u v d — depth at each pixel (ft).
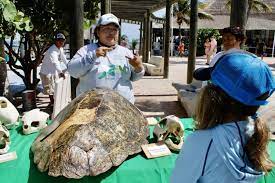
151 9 45.11
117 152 7.52
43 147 7.64
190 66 27.58
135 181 7.39
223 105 3.94
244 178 3.74
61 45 21.54
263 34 98.27
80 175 6.81
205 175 3.84
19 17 12.37
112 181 7.27
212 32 89.66
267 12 88.69
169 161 7.82
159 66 40.19
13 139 9.12
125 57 9.74
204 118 4.06
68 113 8.64
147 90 29.63
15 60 25.58
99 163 7.09
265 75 3.89
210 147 3.85
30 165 7.59
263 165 3.86
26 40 23.98
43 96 25.63
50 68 20.94
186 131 9.86
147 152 8.00
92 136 7.47
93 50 9.56
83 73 9.57
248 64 3.87
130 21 67.41
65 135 7.57
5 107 10.12
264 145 3.89
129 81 10.04
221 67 3.97
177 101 24.53
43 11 21.54
